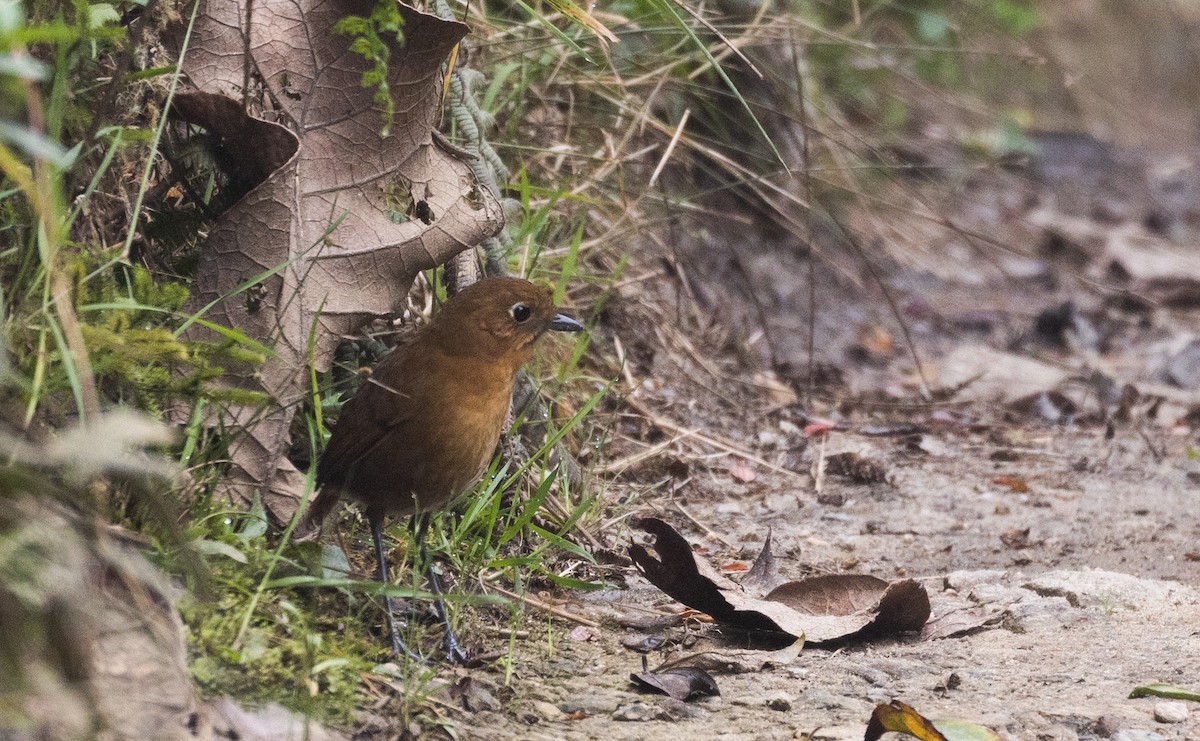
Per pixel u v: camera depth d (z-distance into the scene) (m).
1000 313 18.16
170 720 5.31
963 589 9.05
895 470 12.39
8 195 6.39
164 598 5.69
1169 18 32.41
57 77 6.27
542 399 10.36
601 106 13.47
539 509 9.27
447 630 7.23
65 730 4.84
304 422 8.55
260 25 7.89
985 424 14.08
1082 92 29.33
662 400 12.91
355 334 8.86
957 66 22.72
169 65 7.86
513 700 6.74
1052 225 22.56
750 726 6.55
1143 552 10.11
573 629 7.91
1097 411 14.73
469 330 7.26
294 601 6.75
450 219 8.05
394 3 7.13
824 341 16.25
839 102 18.73
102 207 7.46
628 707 6.70
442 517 8.09
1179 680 7.25
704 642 7.84
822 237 18.03
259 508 7.26
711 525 10.51
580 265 12.65
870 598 8.19
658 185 14.46
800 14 16.55
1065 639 8.00
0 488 5.16
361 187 7.92
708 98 15.27
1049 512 11.23
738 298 16.36
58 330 5.83
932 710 6.79
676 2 11.74
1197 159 28.00
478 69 12.10
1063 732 6.50
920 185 20.34
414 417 7.23
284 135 7.71
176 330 7.09
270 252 7.68
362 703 6.21
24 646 4.82
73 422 6.45
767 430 13.15
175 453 7.12
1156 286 20.19
